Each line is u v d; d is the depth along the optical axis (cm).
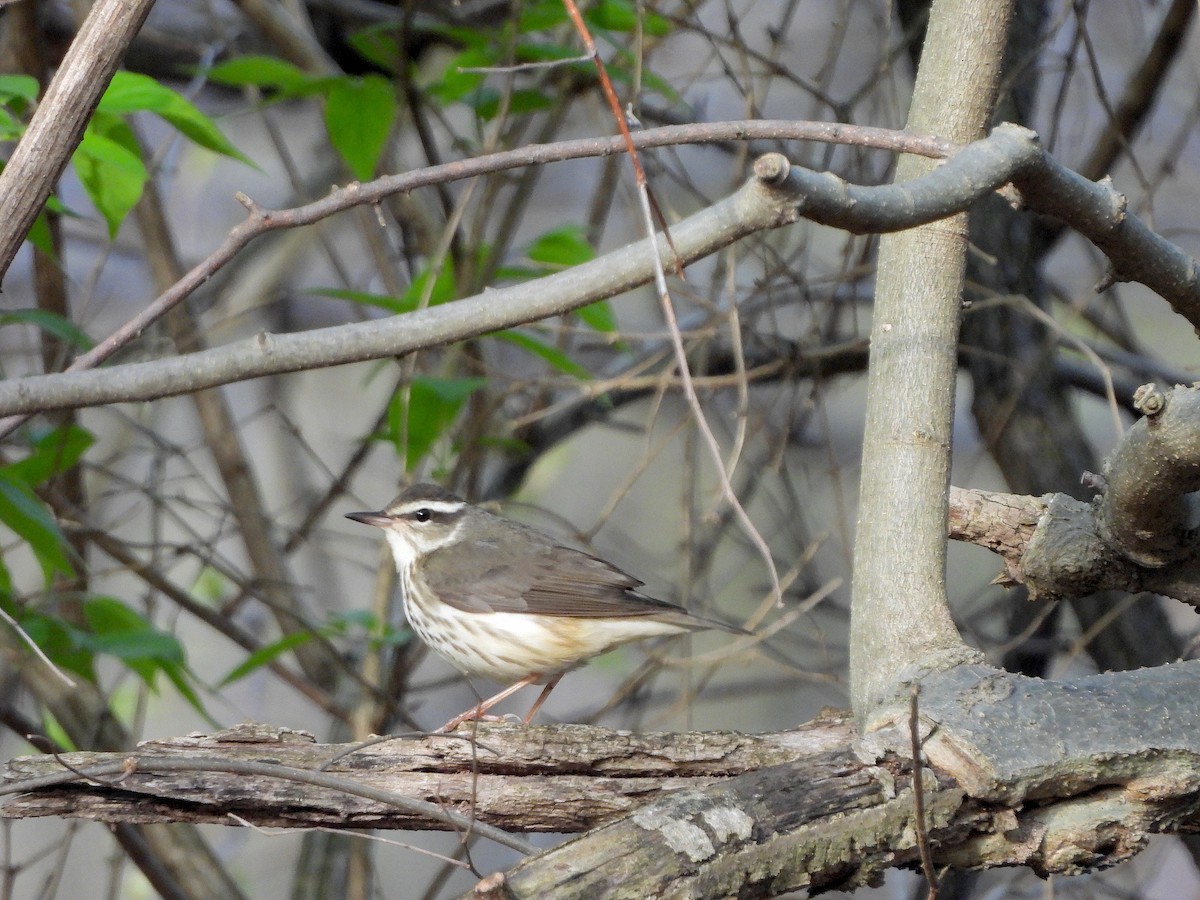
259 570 1257
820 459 1623
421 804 599
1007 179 541
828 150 1095
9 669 1262
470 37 1151
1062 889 1198
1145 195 1061
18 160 588
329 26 1404
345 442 1656
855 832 535
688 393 513
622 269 528
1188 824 593
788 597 1383
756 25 1545
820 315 1187
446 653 1059
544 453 1409
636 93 925
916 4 1237
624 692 1153
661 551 1786
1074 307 1225
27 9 1061
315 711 1770
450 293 1067
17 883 1605
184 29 1436
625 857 512
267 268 1591
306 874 1212
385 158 1271
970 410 1258
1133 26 1383
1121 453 596
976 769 546
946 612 636
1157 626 1179
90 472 1529
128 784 620
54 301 1103
